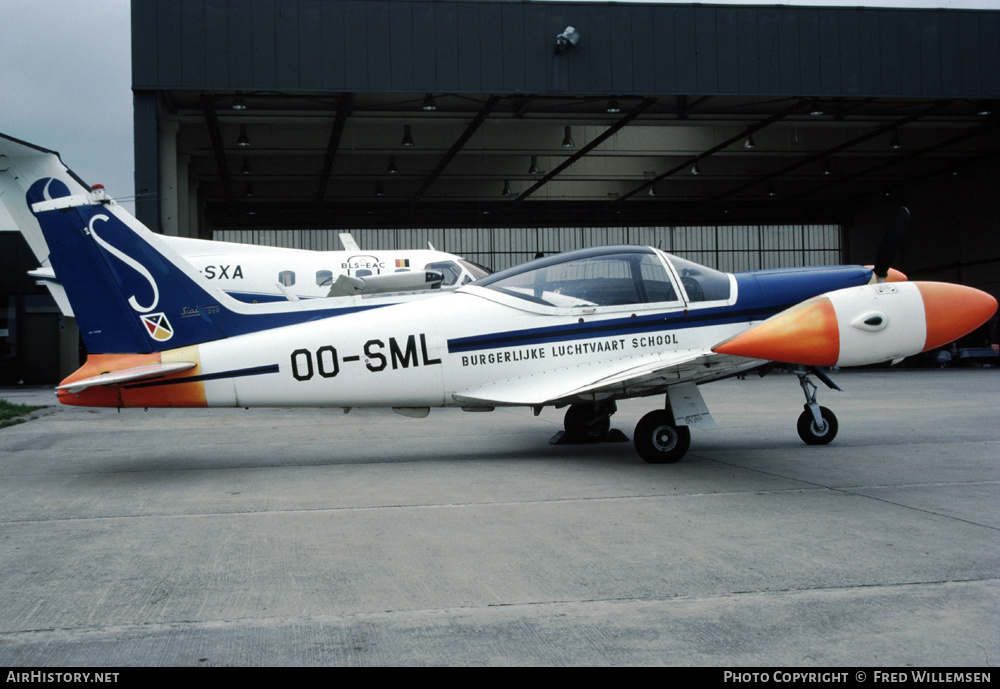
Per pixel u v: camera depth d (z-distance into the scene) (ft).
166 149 63.72
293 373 19.98
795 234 117.50
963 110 73.15
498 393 20.74
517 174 90.58
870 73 63.87
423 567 11.05
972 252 95.35
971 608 9.09
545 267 21.42
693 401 20.12
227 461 22.11
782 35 62.80
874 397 43.83
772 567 10.80
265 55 55.93
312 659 7.88
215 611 9.30
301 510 15.02
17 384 83.10
